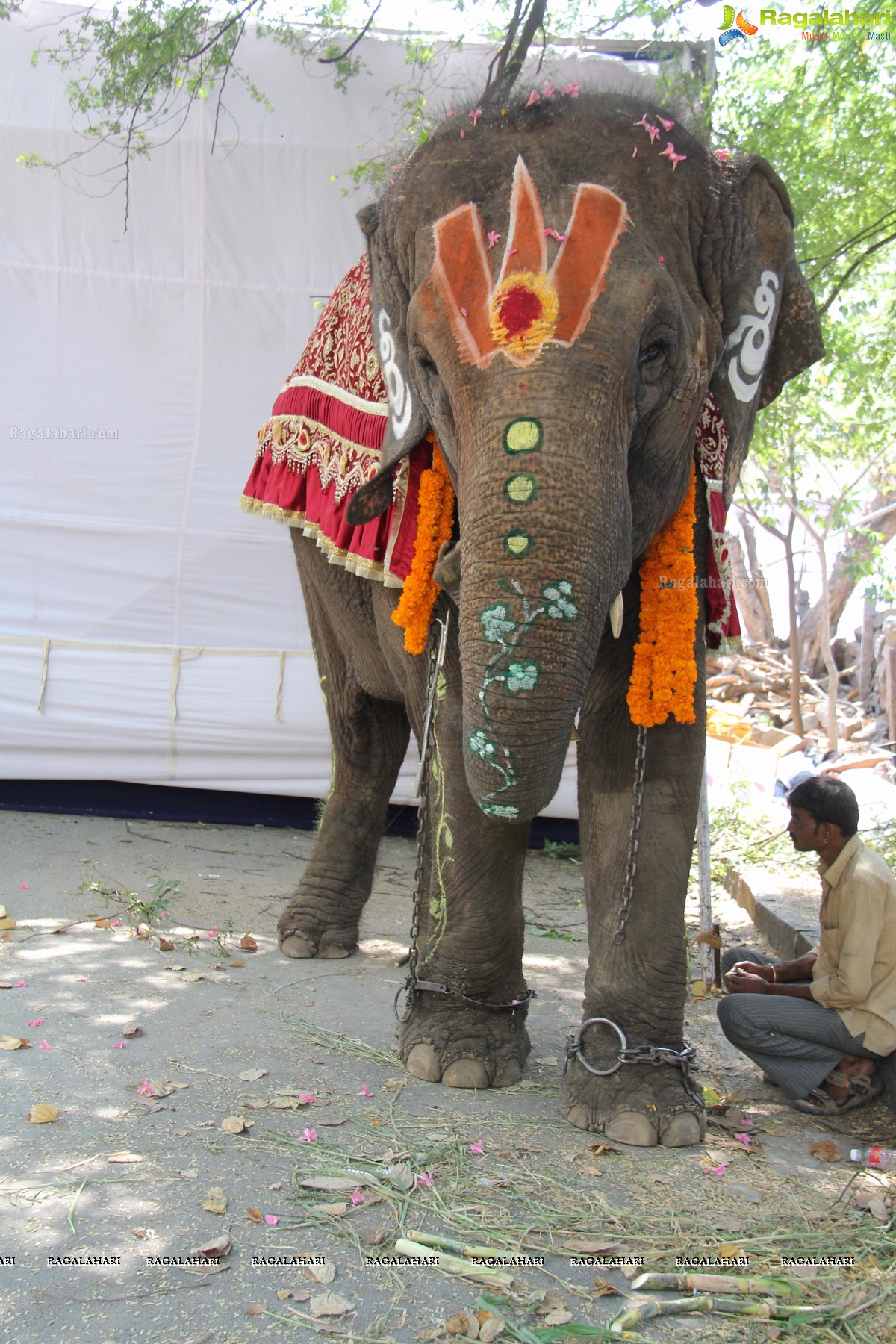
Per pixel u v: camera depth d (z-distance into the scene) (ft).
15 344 21.04
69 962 13.69
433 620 10.91
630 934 10.41
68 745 21.83
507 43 16.83
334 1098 10.37
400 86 20.29
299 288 21.45
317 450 13.83
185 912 16.57
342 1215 8.31
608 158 9.33
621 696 10.66
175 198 21.06
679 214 9.57
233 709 22.06
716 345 9.94
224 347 21.42
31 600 21.53
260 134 20.99
